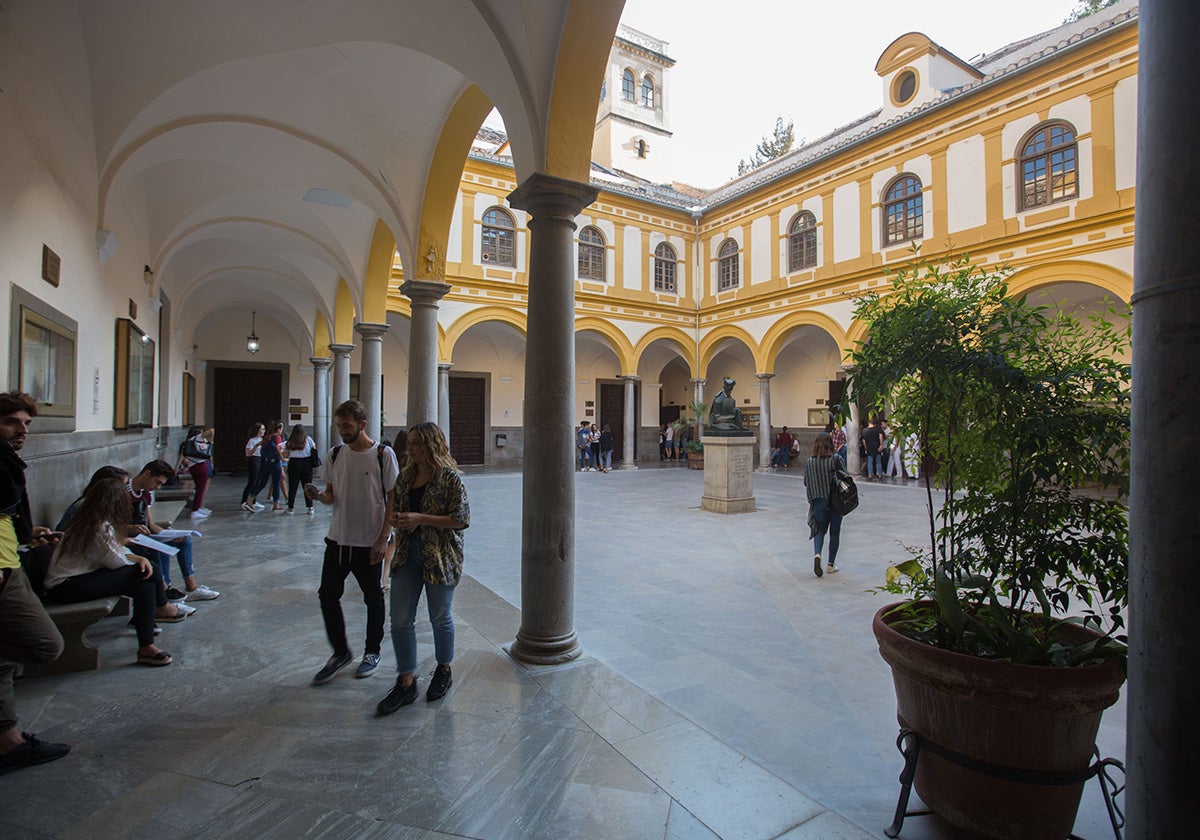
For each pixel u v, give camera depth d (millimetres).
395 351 22312
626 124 31000
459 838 2482
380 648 4383
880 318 3021
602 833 2523
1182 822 1399
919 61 17406
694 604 6008
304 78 6598
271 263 13711
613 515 11641
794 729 3594
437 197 7566
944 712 2488
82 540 4055
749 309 21906
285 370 20172
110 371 6867
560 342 4430
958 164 16047
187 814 2605
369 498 4066
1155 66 1457
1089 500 2590
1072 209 13969
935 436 2986
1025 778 2336
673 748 3197
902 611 3053
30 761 2951
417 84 6680
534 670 4152
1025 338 2734
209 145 7344
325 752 3105
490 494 14797
